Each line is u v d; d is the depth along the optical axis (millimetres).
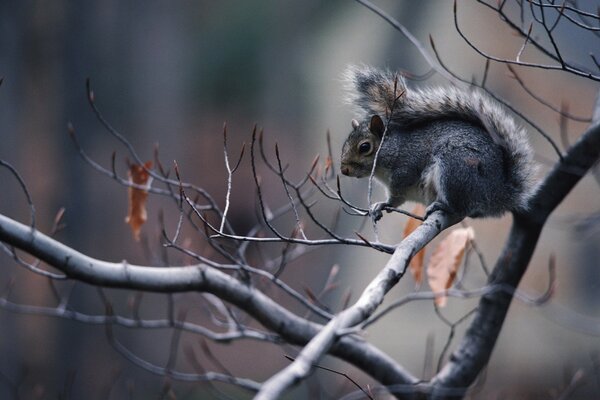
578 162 6051
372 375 6543
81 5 17250
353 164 6797
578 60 14953
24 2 16766
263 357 16203
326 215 16141
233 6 19125
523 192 6336
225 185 18141
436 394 6426
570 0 5883
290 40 19047
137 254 16531
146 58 18281
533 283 15789
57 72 17062
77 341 15609
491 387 14672
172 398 7082
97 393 15492
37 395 10781
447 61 16172
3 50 16516
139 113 18109
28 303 15406
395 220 13148
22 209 16281
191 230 16141
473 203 6227
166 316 16250
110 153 17203
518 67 15797
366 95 6738
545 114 15969
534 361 15211
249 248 11875
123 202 16750
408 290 15859
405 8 16906
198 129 18891
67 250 5578
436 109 6594
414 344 15547
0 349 15156
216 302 7289
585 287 15844
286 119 18953
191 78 18984
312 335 6312
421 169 6586
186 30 18938
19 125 16609
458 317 15727
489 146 6316
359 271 16469
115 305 15953
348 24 18250
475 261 13617
